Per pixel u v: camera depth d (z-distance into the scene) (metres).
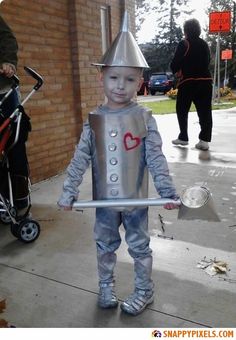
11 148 2.91
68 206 1.92
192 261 2.66
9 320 2.11
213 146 6.30
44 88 4.51
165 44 36.91
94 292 2.34
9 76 2.96
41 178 4.61
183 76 5.86
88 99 5.25
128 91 1.86
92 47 5.25
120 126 1.88
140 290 2.15
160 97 20.91
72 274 2.55
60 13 4.69
